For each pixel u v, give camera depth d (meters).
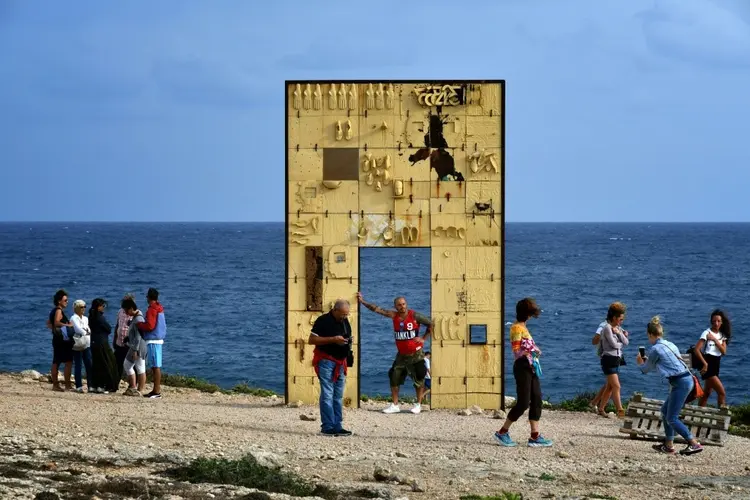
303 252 18.45
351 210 18.47
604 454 14.03
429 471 12.30
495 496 10.73
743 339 46.72
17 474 10.51
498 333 18.45
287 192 18.50
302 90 18.44
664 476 12.63
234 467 11.26
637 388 31.61
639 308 61.50
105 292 70.88
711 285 81.69
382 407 18.75
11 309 57.22
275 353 40.31
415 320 18.00
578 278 90.25
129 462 11.86
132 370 19.06
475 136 18.47
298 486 10.73
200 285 79.25
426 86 18.45
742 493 11.48
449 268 18.50
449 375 18.45
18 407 16.17
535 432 14.38
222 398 19.64
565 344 44.06
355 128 18.47
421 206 18.47
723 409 15.25
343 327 14.93
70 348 19.28
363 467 12.35
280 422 15.90
